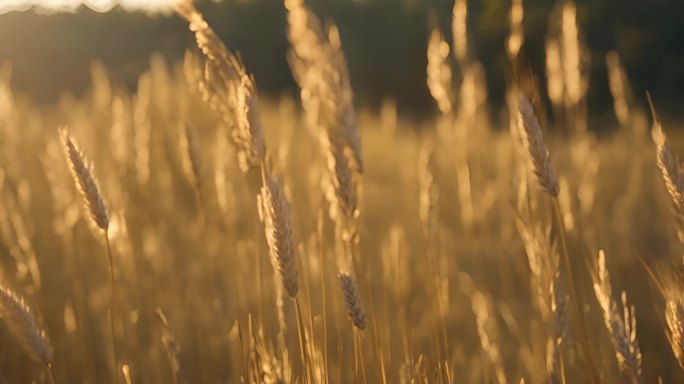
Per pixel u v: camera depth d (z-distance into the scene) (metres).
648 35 20.50
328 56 1.65
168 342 2.29
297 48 1.61
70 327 2.96
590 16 20.05
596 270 1.92
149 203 4.11
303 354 1.77
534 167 1.77
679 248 3.64
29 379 2.93
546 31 15.19
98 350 3.09
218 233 3.76
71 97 5.84
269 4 27.20
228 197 3.18
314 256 2.69
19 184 2.94
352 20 29.27
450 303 3.59
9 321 1.76
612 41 20.25
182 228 4.31
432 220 2.64
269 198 1.63
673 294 1.68
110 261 1.93
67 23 23.11
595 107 15.32
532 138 1.74
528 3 16.31
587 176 3.52
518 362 2.78
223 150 3.12
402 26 28.52
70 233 3.32
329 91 1.70
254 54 27.75
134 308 3.19
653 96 20.12
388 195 6.21
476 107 3.70
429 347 3.10
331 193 1.93
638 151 4.84
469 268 3.96
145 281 3.37
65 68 21.53
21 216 2.78
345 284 1.80
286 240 1.65
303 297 2.22
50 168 3.32
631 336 1.78
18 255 2.71
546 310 2.09
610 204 4.98
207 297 3.35
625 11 20.83
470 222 3.72
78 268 3.07
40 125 5.99
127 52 21.58
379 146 8.47
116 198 3.33
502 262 3.61
